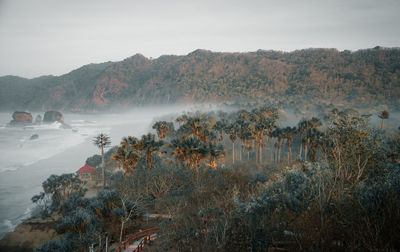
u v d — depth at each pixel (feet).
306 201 42.88
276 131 252.01
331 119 57.93
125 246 67.10
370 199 33.14
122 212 86.94
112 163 240.94
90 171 221.05
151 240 62.69
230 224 42.57
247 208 43.96
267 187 55.01
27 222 135.13
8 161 337.31
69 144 489.67
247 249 37.24
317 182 48.47
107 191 100.42
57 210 146.61
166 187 127.95
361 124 53.11
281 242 35.04
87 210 95.04
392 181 37.22
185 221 59.88
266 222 38.88
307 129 236.84
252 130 250.16
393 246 26.53
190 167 145.28
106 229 85.92
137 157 153.58
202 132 219.00
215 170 146.30
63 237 85.56
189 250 42.65
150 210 106.52
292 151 305.12
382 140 52.85
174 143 153.79
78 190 162.20
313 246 31.55
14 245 112.98
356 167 51.75
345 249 28.71
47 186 158.10
